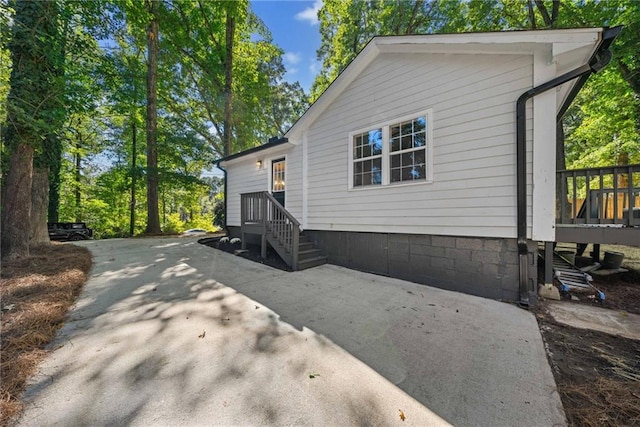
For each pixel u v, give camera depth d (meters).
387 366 1.99
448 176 4.23
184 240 9.45
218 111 14.11
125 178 13.95
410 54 4.70
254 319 2.80
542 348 2.31
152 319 2.74
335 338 2.42
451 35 3.96
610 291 4.08
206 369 1.90
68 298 3.18
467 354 2.18
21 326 2.34
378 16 11.49
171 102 13.90
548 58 3.42
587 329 2.73
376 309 3.18
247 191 8.60
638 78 7.46
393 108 4.96
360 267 5.42
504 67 3.74
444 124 4.29
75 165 15.20
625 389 1.74
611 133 9.52
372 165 5.35
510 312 3.19
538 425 1.45
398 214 4.84
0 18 4.18
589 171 3.73
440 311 3.17
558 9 8.27
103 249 7.08
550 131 3.42
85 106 6.68
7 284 3.44
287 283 4.24
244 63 13.98
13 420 1.41
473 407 1.57
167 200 22.05
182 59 13.04
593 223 3.68
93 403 1.55
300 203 6.79
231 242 7.81
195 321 2.71
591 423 1.45
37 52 4.68
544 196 3.45
